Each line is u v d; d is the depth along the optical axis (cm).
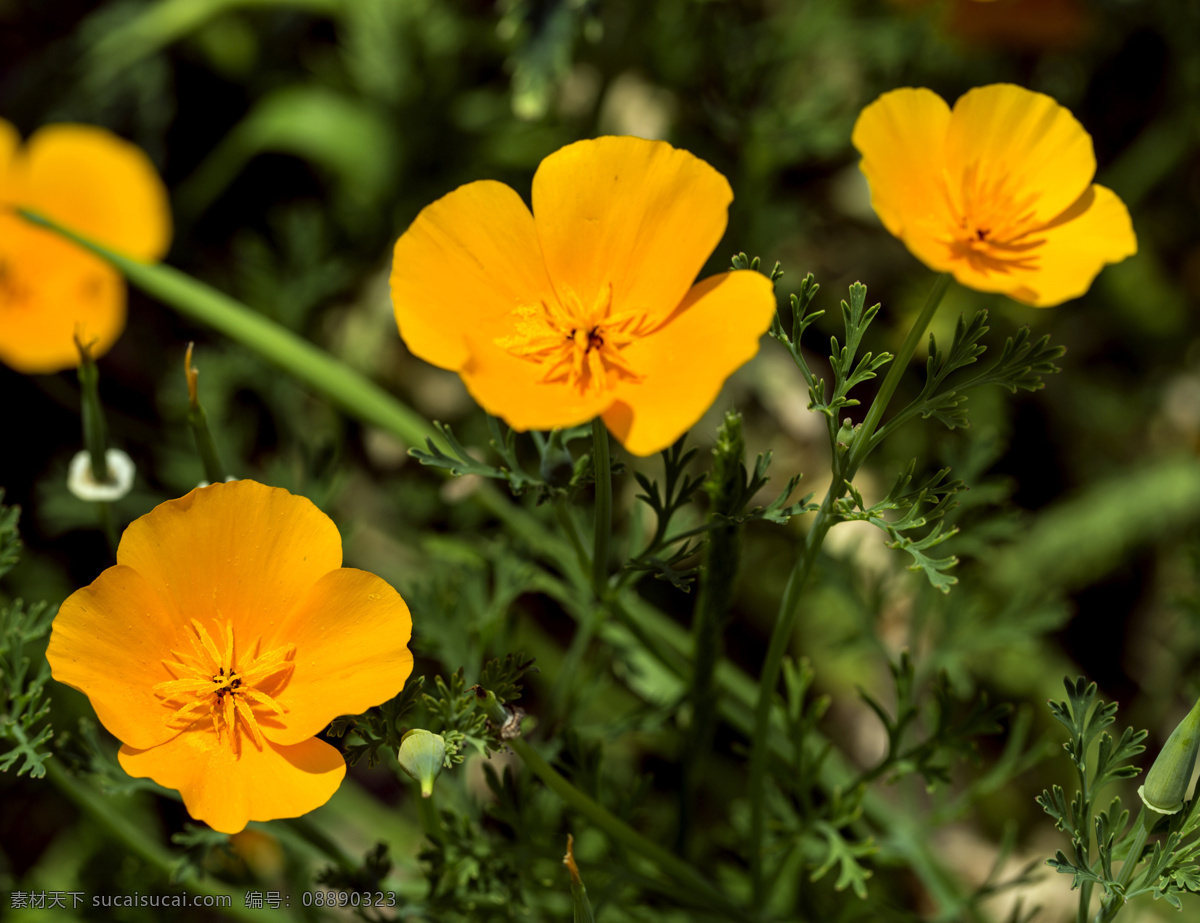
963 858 90
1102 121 111
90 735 71
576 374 66
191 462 86
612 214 67
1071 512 99
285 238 104
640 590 92
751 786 72
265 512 66
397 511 93
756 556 95
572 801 69
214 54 109
